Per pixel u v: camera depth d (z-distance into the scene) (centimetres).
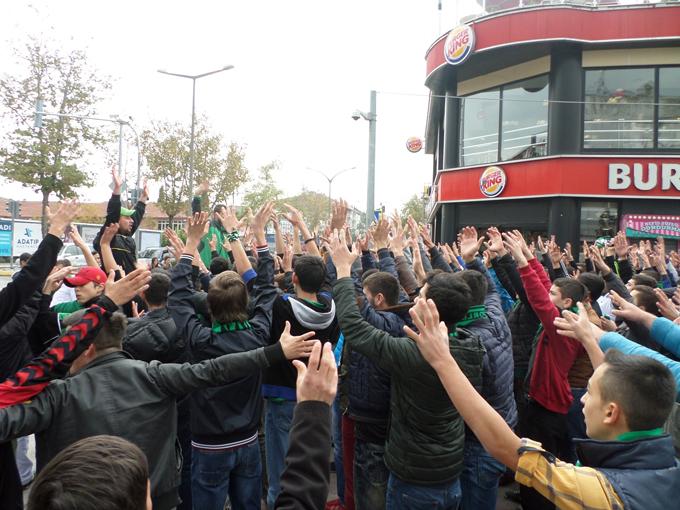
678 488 159
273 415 353
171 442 232
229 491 326
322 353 169
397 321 315
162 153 2989
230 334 311
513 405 332
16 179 2355
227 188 3172
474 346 263
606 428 178
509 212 1688
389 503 274
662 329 263
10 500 244
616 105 1548
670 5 1455
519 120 1684
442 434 260
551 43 1525
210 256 660
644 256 723
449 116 1841
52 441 210
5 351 294
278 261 524
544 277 420
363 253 466
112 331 230
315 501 151
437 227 2364
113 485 114
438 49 1770
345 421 369
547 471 163
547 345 363
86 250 392
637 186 1482
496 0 1728
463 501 318
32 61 2358
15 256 2828
